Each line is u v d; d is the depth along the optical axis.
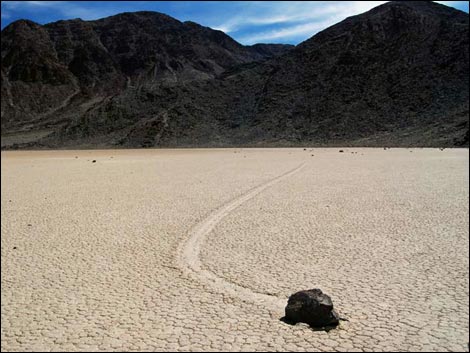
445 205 19.09
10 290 10.40
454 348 7.41
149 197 23.12
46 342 7.98
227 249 13.22
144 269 11.65
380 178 29.70
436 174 31.59
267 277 10.85
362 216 17.28
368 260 11.95
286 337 7.89
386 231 14.92
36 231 15.96
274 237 14.42
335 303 9.27
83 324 8.64
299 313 8.43
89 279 11.01
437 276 10.68
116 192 25.44
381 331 8.05
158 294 9.99
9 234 15.58
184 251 13.13
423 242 13.55
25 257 12.85
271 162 48.59
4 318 8.97
